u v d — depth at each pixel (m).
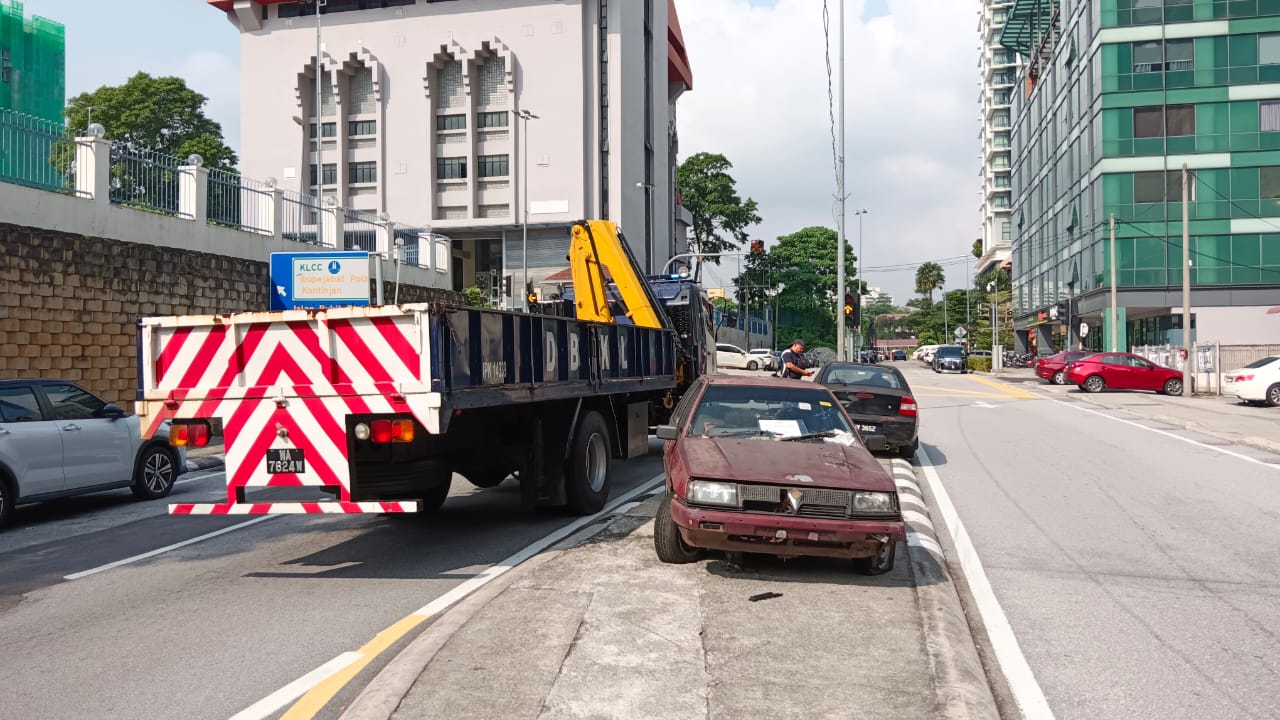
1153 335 51.28
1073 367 33.28
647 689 4.32
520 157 54.59
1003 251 114.69
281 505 6.80
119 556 8.02
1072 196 53.59
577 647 4.89
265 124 56.09
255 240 20.70
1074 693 4.62
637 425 11.73
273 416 7.00
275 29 56.03
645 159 62.97
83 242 15.95
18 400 9.75
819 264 85.50
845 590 6.16
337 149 55.38
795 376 14.98
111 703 4.44
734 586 6.21
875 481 6.37
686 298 15.12
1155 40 44.84
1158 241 44.69
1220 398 29.44
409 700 4.16
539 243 55.03
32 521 9.95
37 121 15.29
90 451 10.34
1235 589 6.62
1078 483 11.60
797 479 6.26
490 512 9.84
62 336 15.52
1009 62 116.56
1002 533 8.56
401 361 6.74
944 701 4.20
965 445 15.87
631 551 7.30
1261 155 43.75
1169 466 13.17
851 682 4.43
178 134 56.31
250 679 4.76
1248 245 43.91
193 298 18.66
